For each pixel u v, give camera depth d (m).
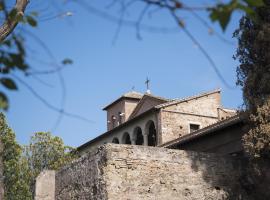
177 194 16.36
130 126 35.62
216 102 34.50
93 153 16.88
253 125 16.09
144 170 16.09
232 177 17.48
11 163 30.00
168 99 35.56
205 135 20.72
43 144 32.44
